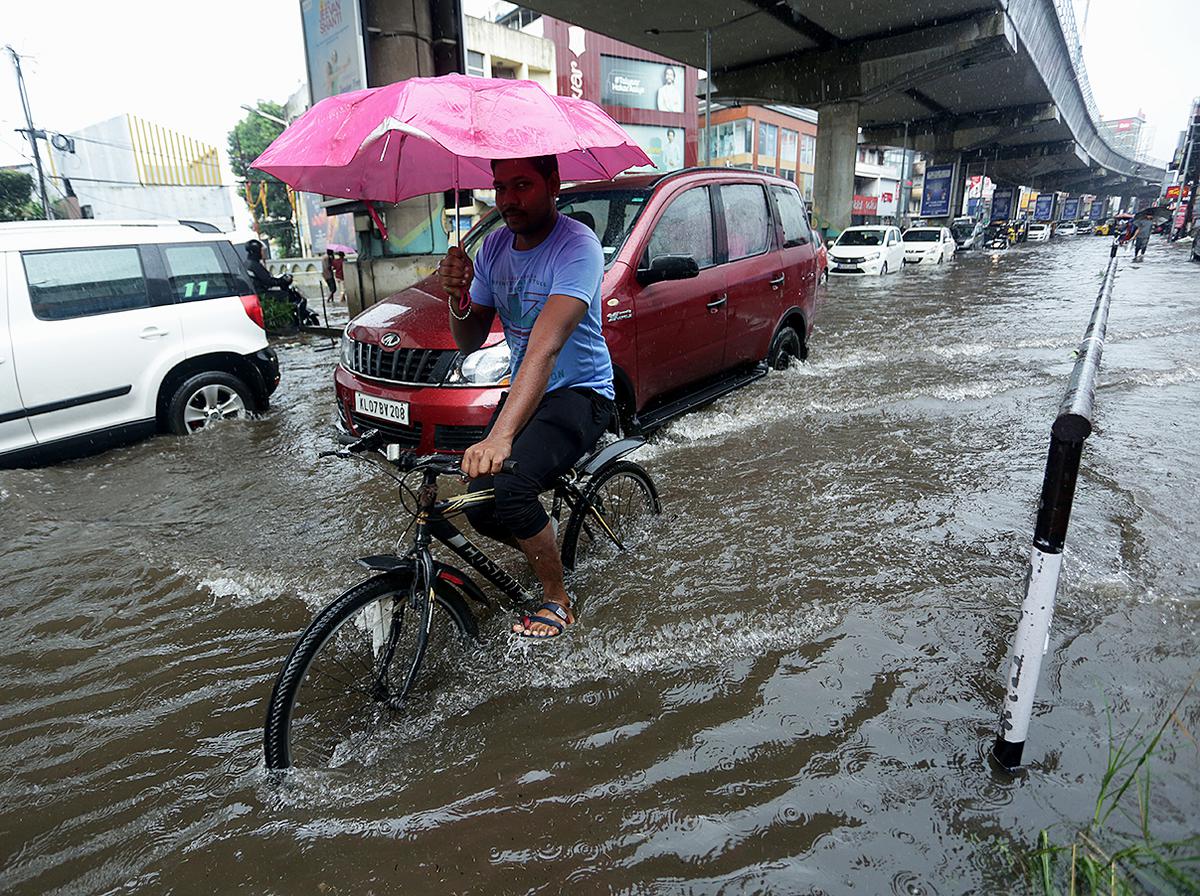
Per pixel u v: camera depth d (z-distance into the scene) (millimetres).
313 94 13070
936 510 3770
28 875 1801
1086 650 2477
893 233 20469
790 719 2227
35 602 3193
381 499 4309
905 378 6719
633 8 19000
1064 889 1595
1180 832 1737
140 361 5332
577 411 2559
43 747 2281
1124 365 6789
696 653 2604
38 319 4898
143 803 2029
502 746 2180
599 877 1709
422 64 11750
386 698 2322
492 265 2582
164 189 26125
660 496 4098
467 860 1774
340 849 1824
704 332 5113
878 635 2648
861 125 42312
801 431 5242
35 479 4684
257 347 6051
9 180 25156
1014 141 48812
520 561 3422
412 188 2922
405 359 4027
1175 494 3783
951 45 21922
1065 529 1777
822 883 1661
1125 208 113562
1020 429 5121
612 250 4527
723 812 1882
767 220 6043
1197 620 2641
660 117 29797
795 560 3281
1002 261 24250
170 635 2932
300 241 34656
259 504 4289
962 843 1749
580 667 2551
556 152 2051
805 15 20953
